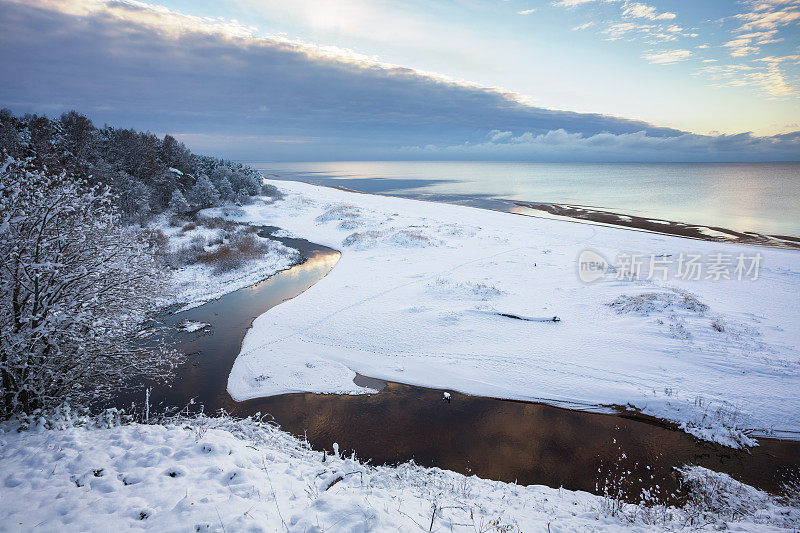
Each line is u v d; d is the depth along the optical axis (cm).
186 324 1992
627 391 1351
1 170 696
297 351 1698
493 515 630
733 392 1305
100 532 391
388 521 418
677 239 3866
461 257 3145
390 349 1697
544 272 2700
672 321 1755
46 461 528
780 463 1049
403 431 1205
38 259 711
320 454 766
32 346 697
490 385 1442
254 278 2800
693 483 955
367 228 4278
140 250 870
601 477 999
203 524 397
